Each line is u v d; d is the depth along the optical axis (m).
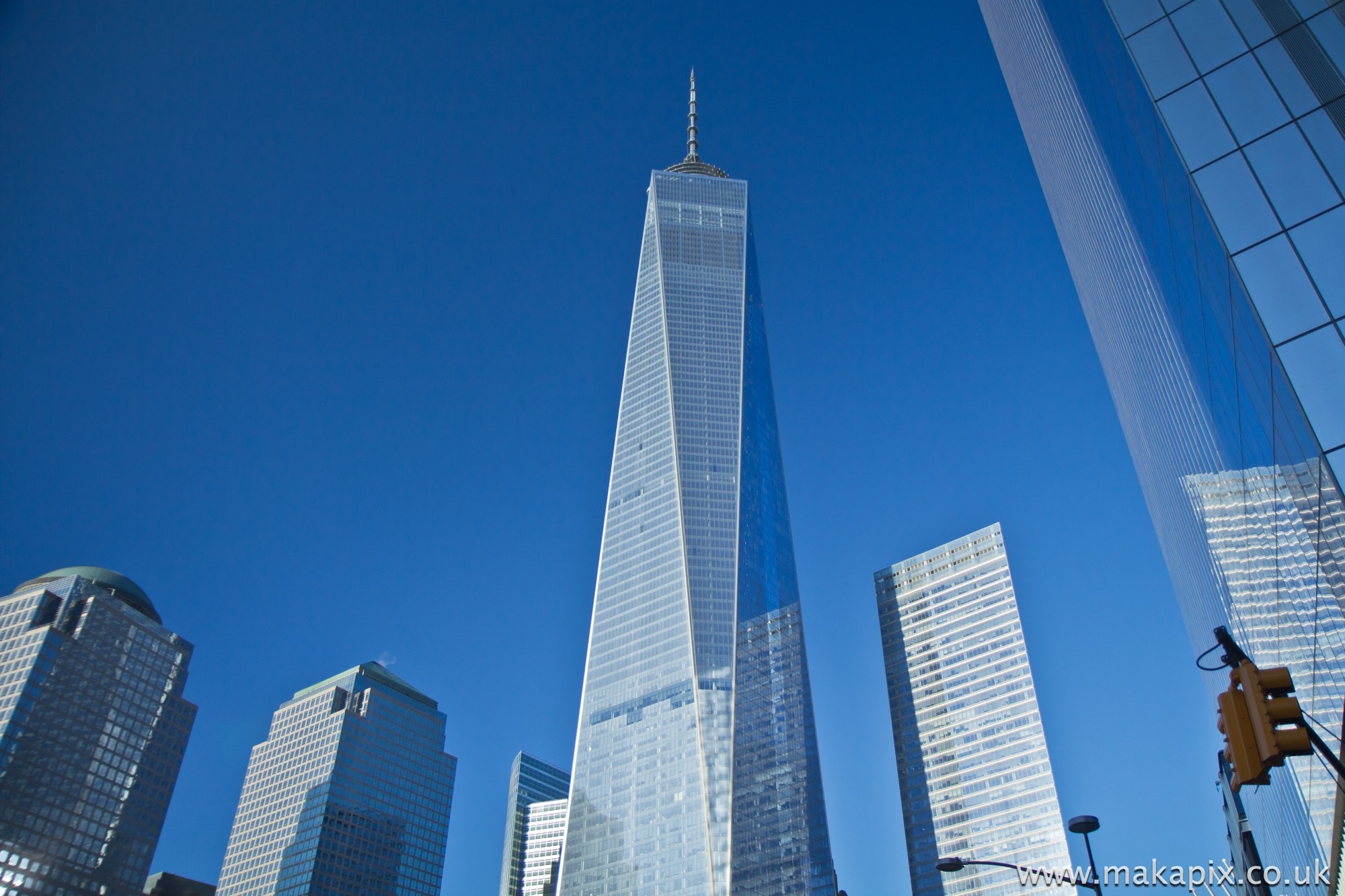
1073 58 70.06
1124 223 74.12
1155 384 87.94
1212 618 95.00
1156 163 47.69
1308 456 33.00
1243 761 16.61
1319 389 30.36
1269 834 72.38
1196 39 39.06
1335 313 31.11
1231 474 60.72
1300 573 46.44
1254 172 34.91
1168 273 59.81
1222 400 54.06
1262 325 32.31
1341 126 33.97
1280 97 35.81
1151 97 38.97
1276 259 33.00
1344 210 32.50
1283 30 36.94
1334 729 46.81
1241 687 17.48
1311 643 48.41
